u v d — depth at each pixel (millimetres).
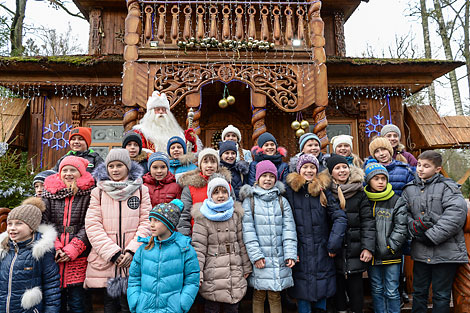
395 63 5906
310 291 2555
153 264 2176
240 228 2604
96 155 3400
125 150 2752
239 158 3992
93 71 6055
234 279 2438
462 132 6316
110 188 2551
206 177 2777
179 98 4676
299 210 2750
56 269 2396
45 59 5633
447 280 2555
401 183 3135
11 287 2230
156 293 2123
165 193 2820
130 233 2529
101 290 3252
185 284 2211
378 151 3307
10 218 2289
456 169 13555
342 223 2576
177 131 4309
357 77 6457
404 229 2646
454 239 2549
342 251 2686
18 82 6074
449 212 2504
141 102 4641
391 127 3846
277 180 2953
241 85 5387
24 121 6281
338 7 7410
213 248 2477
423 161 2742
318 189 2680
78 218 2572
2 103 6320
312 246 2648
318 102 4805
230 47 4871
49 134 6379
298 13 5125
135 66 4711
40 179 2953
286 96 4855
